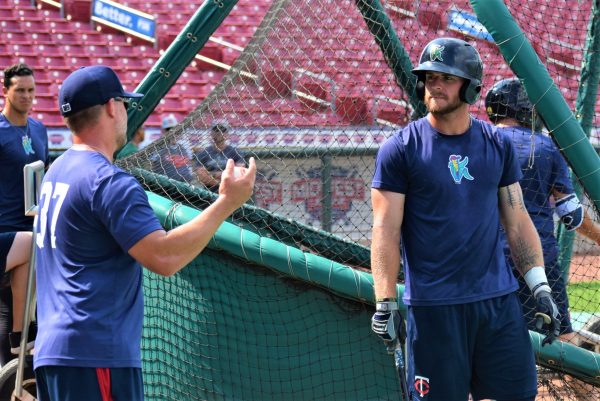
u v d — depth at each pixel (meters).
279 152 11.16
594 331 10.38
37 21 37.78
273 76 10.88
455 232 7.14
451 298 7.13
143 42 37.47
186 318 9.33
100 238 6.00
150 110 10.98
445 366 7.21
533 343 8.40
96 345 5.95
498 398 7.27
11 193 11.27
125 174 6.00
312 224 11.46
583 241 10.86
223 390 9.19
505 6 8.20
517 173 7.47
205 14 10.70
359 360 8.86
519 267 7.52
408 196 7.31
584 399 8.98
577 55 10.92
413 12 10.77
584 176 8.28
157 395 9.55
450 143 7.21
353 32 11.13
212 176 10.05
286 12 10.82
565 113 8.17
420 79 7.41
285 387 9.02
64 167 6.16
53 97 32.84
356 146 11.66
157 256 5.79
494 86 9.41
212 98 10.74
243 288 9.08
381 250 7.25
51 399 6.12
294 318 8.97
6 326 10.84
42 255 6.31
